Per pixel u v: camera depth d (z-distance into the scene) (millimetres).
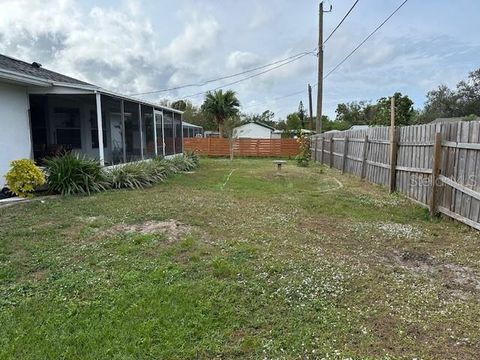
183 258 3750
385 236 4836
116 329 2445
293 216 5914
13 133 8062
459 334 2438
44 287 3096
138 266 3510
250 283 3164
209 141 24219
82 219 5328
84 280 3203
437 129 6184
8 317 2602
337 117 46844
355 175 11750
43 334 2393
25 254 3857
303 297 2939
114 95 9617
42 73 9398
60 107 11242
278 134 37406
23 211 5863
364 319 2621
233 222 5348
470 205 5168
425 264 3863
